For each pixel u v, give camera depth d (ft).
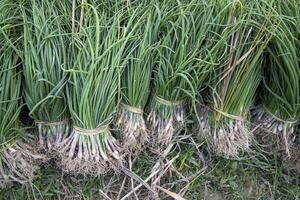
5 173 1.88
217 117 2.01
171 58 1.93
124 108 1.98
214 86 1.99
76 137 1.90
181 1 2.04
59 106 1.89
